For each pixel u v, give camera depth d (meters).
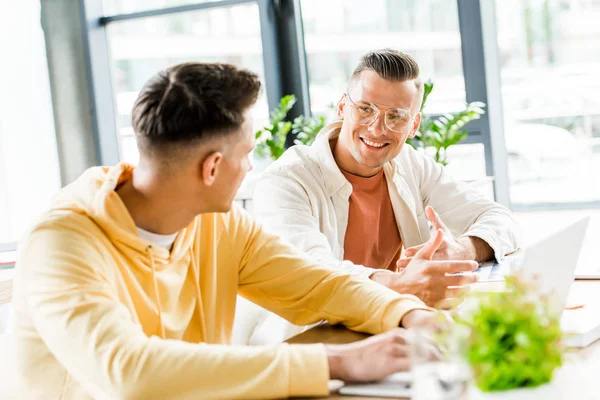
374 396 1.09
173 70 1.24
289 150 2.38
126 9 5.34
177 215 1.31
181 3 5.21
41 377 1.24
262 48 5.06
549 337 0.93
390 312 1.37
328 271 1.52
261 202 2.22
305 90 5.16
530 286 0.98
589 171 4.79
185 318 1.43
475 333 0.91
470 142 4.82
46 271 1.15
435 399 0.89
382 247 2.36
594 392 0.97
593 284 1.69
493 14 4.72
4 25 4.84
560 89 4.73
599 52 4.62
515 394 0.91
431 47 4.81
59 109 5.18
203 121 1.21
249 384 1.06
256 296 1.58
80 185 1.30
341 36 5.04
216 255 1.52
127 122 5.54
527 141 4.86
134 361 1.05
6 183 4.86
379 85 2.17
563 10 4.63
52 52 5.15
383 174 2.36
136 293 1.30
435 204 2.43
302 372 1.08
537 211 4.94
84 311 1.10
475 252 2.03
